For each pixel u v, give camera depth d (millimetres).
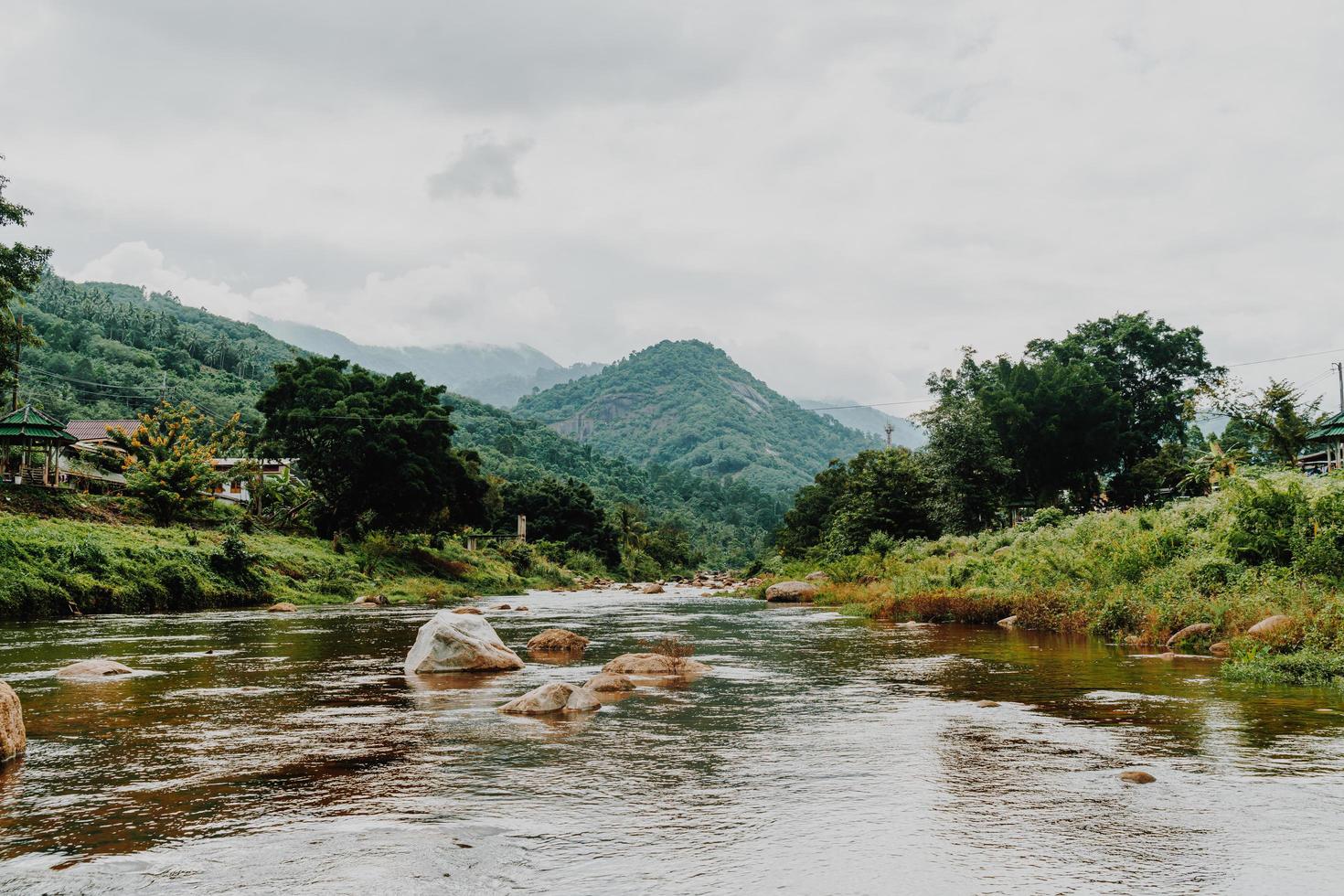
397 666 14969
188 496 43000
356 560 49312
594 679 12352
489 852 5363
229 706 10773
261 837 5660
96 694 11727
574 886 4801
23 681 12867
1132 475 56125
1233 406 37531
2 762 7762
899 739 8727
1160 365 62812
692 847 5469
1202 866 5066
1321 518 18703
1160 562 22188
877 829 5805
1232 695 11234
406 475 54906
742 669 14484
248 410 133625
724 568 157625
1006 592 26062
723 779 7156
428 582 52625
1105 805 6328
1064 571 25328
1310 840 5508
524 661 16031
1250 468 28188
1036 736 8781
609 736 8922
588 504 108875
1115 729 9094
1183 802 6379
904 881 4852
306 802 6496
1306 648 13133
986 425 49438
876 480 51281
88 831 5805
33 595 25172
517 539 92500
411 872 5008
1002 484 51125
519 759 7895
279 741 8688
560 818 6078
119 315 165375
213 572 34000
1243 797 6477
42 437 39719
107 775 7289
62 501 37875
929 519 48844
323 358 60656
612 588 76250
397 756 8000
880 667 14562
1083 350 64000
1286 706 10375
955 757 7898
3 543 26188
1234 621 16219
